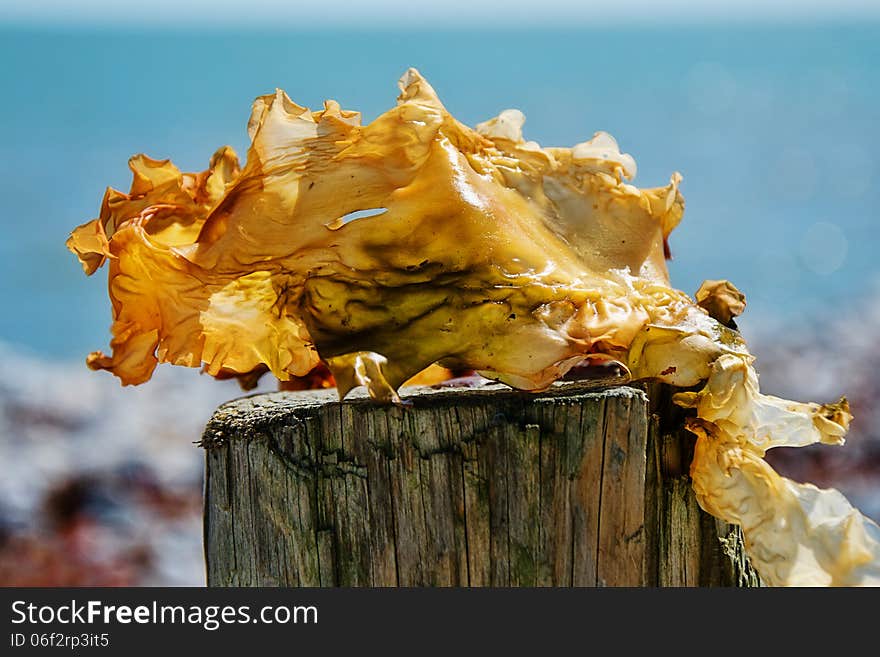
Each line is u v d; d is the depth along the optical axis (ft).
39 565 23.13
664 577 9.41
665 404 9.29
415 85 9.39
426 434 8.93
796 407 9.00
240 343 9.35
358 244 8.89
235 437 9.30
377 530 9.07
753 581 9.84
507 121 9.86
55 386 33.22
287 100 8.95
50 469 26.63
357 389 10.38
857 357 33.53
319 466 9.16
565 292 8.89
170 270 8.83
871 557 8.76
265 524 9.27
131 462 27.48
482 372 8.93
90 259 8.97
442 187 8.96
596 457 8.79
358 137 8.91
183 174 9.71
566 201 9.71
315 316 8.95
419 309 8.83
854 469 25.90
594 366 10.32
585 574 8.89
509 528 8.89
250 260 8.83
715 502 8.90
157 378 34.50
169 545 24.23
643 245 9.71
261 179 8.86
